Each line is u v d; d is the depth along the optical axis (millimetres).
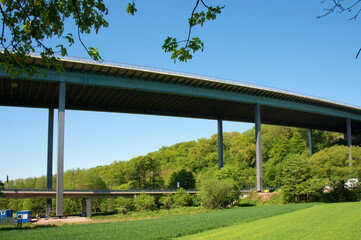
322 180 67875
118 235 37000
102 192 76188
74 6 8609
